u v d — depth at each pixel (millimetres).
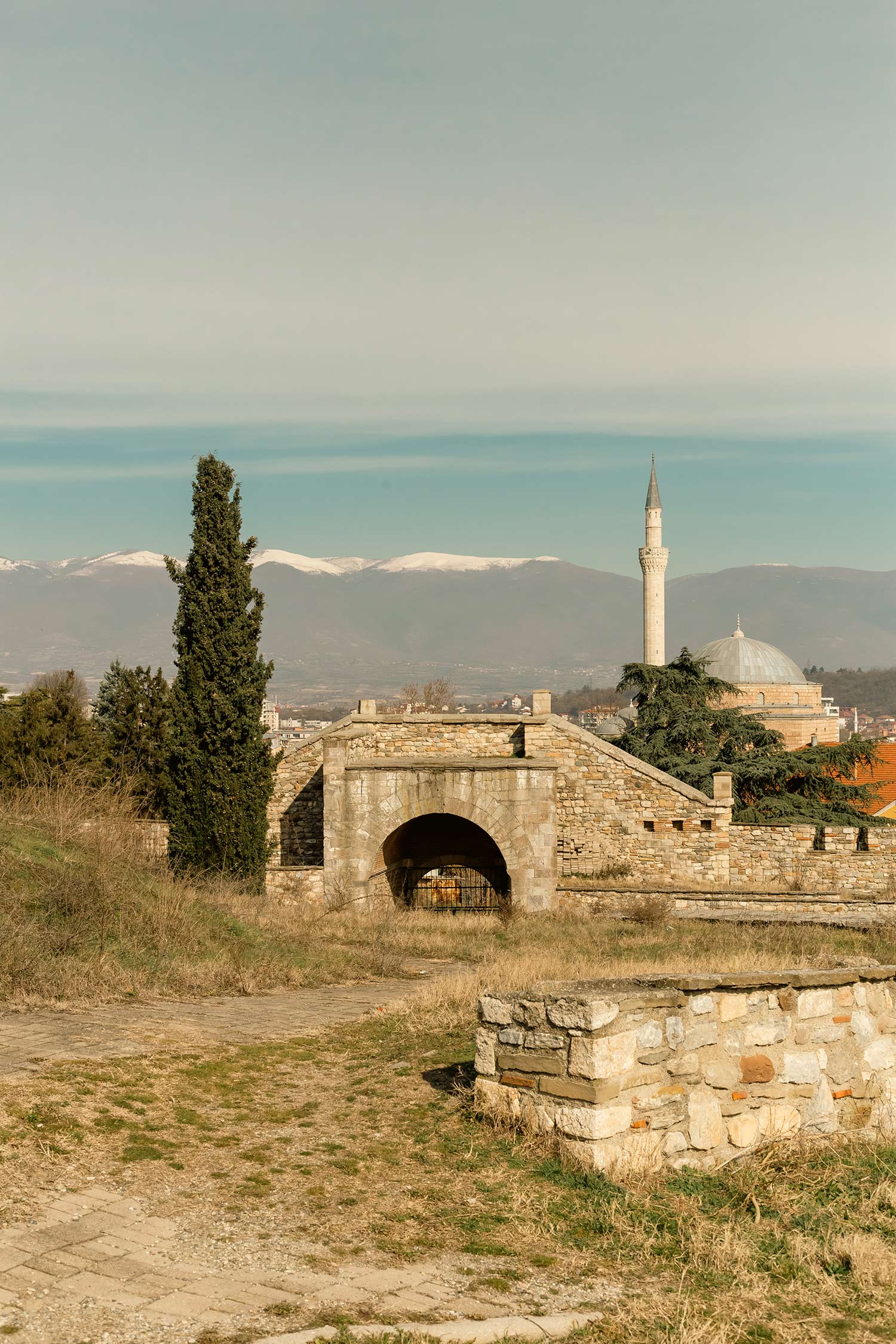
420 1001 15555
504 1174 8750
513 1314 6559
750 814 39781
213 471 30062
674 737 44406
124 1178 8188
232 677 29766
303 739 34844
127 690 38625
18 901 17062
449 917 29969
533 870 30547
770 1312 6898
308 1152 9156
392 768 30641
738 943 23344
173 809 29688
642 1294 6984
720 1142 9586
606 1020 9047
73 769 31297
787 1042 10148
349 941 23672
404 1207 8070
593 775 33406
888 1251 7770
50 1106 9266
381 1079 11469
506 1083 9750
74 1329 5941
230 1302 6426
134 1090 10164
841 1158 9734
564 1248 7566
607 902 30859
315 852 34281
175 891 21219
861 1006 10750
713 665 81625
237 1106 10297
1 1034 11812
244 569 30234
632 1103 9148
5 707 37031
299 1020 14523
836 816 41094
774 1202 8625
